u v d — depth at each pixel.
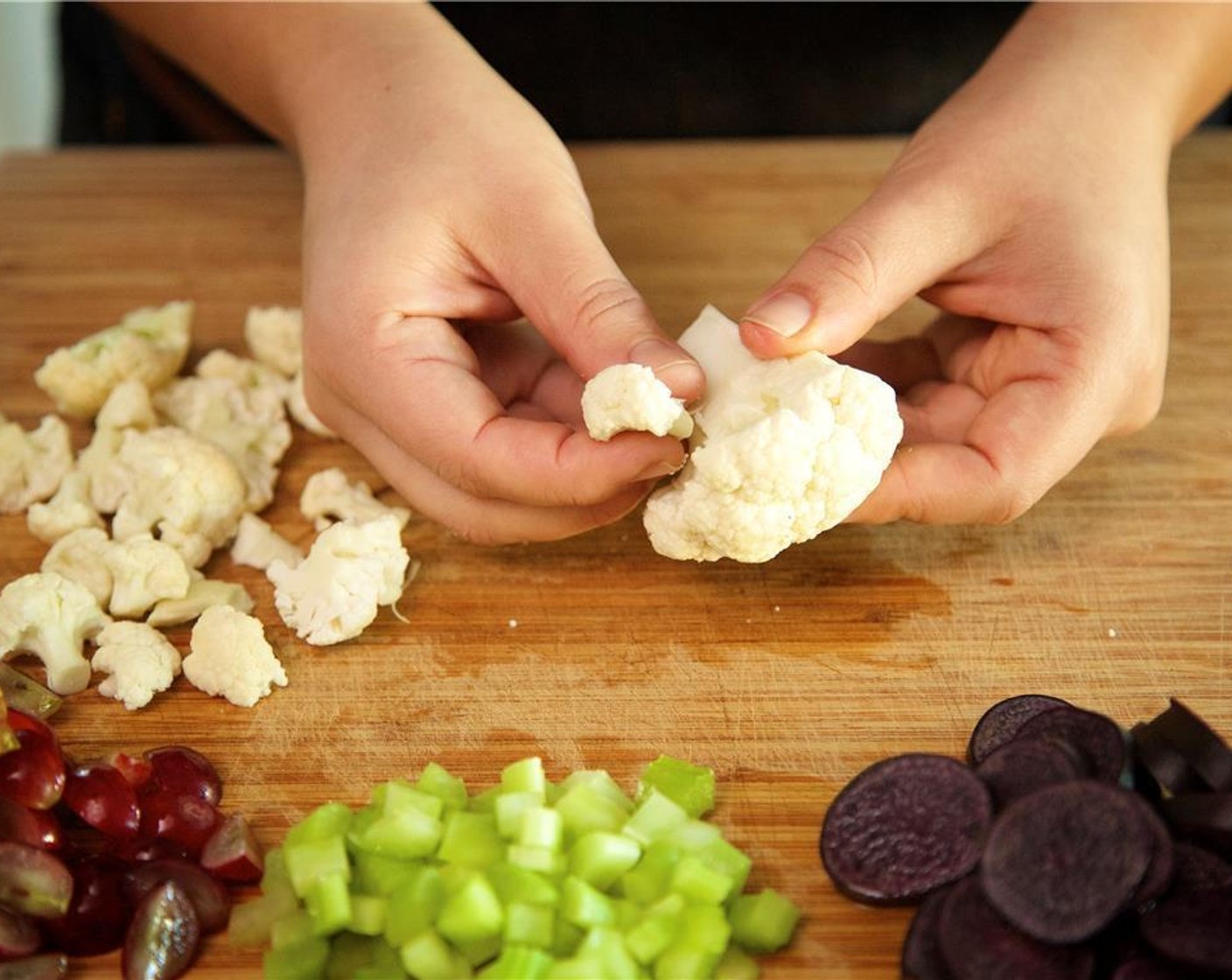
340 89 0.45
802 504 0.36
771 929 0.33
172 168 0.59
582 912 0.32
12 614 0.39
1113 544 0.43
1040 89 0.44
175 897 0.33
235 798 0.37
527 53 0.60
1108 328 0.41
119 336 0.48
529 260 0.40
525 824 0.34
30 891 0.33
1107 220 0.42
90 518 0.44
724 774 0.37
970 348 0.45
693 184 0.58
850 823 0.34
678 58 0.61
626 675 0.40
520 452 0.39
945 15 0.60
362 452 0.44
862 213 0.41
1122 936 0.32
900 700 0.39
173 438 0.44
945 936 0.31
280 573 0.42
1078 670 0.39
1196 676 0.39
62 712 0.39
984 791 0.33
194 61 0.53
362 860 0.35
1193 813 0.32
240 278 0.54
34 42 0.81
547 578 0.42
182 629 0.41
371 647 0.41
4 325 0.52
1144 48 0.46
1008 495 0.40
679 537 0.37
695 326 0.39
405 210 0.41
